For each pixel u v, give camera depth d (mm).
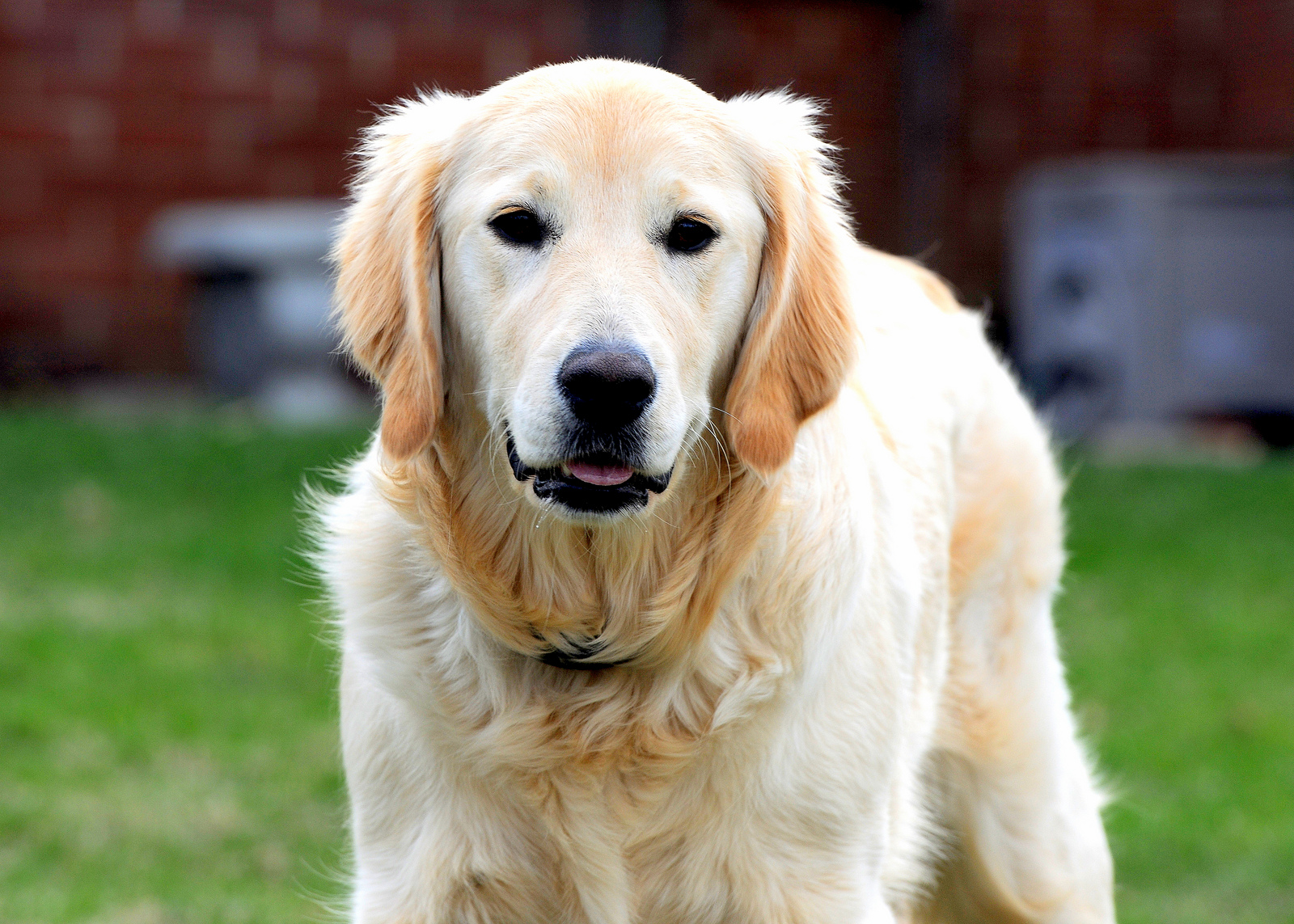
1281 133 21828
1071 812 6062
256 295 18750
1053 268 19812
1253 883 7555
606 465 4250
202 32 20094
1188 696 10016
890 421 5422
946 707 5902
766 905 4531
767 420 4582
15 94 19656
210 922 6641
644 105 4500
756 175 4695
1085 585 12289
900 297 6059
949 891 6156
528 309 4328
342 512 4867
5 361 19750
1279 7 21719
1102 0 22188
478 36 20781
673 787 4547
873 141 21688
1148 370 18984
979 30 21812
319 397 18812
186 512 13281
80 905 6793
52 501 13422
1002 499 6059
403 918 4586
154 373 20250
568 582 4539
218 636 10430
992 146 22062
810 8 21203
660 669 4531
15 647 10047
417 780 4605
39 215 19844
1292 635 11141
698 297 4484
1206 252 18938
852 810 4602
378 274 4711
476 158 4555
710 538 4590
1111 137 22453
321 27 20406
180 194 20266
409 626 4602
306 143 20578
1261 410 19172
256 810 7953
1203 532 13734
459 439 4633
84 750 8586
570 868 4586
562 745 4508
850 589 4652
